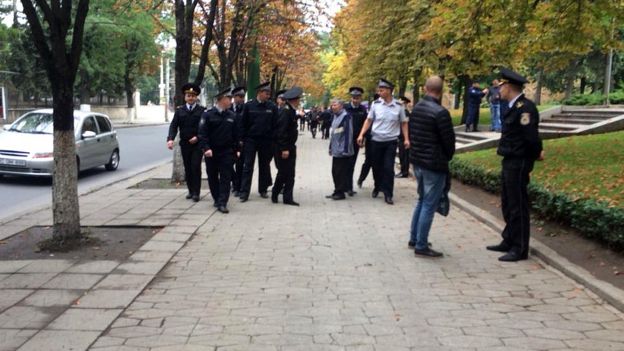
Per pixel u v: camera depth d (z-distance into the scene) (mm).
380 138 10438
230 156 9461
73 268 6133
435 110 6535
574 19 10945
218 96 9383
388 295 5406
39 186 13297
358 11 22109
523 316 4867
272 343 4316
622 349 4199
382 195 11516
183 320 4758
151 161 20266
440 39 12695
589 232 6637
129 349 4203
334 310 5004
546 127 18625
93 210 9516
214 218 8906
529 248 6871
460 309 5039
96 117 16438
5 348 4184
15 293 5348
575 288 5590
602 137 13961
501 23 10961
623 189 7523
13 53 40000
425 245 6766
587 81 39750
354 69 24094
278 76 37031
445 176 6707
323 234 7910
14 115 39500
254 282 5770
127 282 5680
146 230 8070
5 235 7691
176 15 12375
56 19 6609
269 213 9383
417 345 4289
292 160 10148
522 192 6562
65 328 4551
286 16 21125
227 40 21453
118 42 45219
